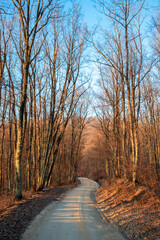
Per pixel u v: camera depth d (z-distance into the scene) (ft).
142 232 22.00
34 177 55.83
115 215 32.81
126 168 57.82
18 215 28.17
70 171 120.88
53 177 103.65
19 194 39.50
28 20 40.06
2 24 53.93
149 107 73.15
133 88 47.60
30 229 23.66
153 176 51.93
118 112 69.87
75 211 36.17
